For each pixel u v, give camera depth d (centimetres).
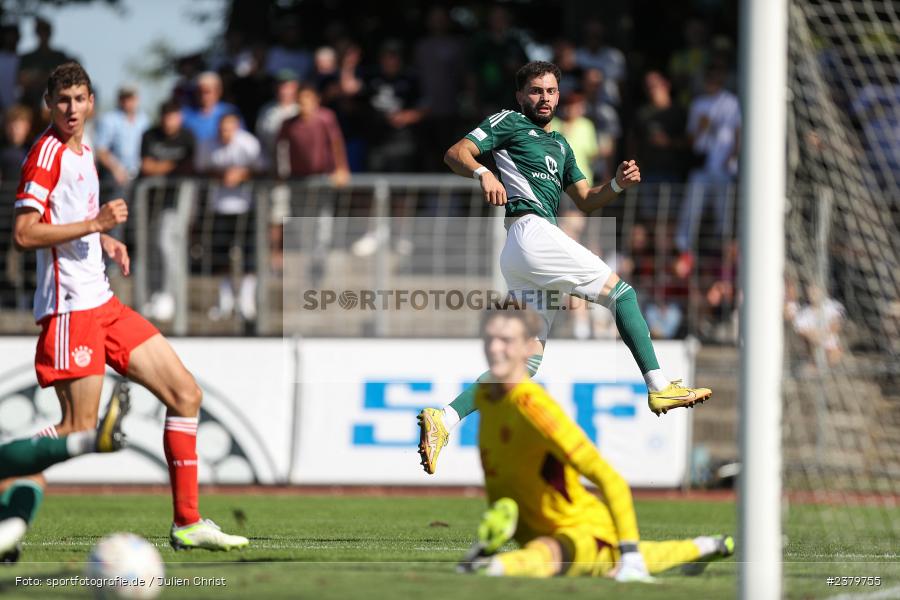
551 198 2298
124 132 5006
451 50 5375
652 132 4903
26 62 5375
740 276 1645
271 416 4128
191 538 2067
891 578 1914
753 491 1598
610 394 4094
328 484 4094
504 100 5212
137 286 4362
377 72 5478
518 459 1705
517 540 1764
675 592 1542
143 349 2047
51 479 4069
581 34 6375
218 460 4131
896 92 4028
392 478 4100
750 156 1642
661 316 4412
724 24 7000
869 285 3981
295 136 4684
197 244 4406
